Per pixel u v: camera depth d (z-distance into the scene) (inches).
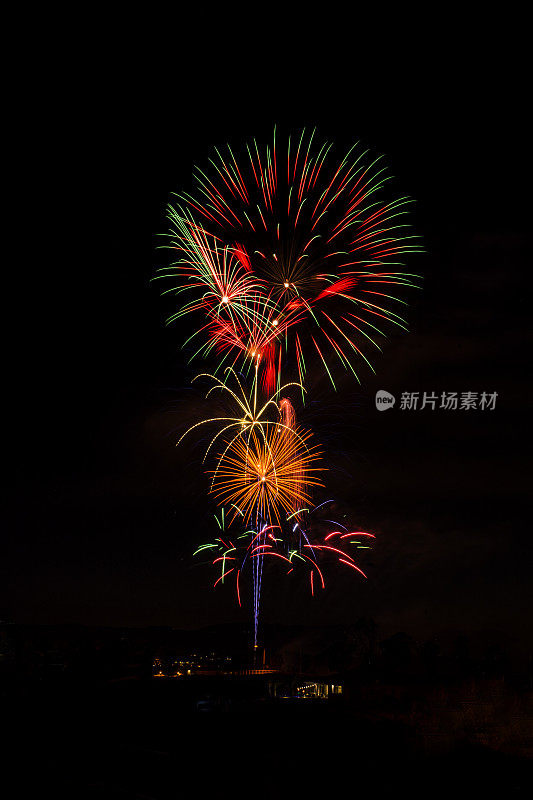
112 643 2493.8
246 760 1203.2
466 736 1380.4
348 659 2315.5
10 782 1051.9
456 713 1514.5
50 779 1075.3
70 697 1720.0
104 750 1255.5
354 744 1309.1
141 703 1617.9
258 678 1726.1
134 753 1235.2
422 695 1717.5
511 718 1492.4
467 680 2001.7
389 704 1617.9
